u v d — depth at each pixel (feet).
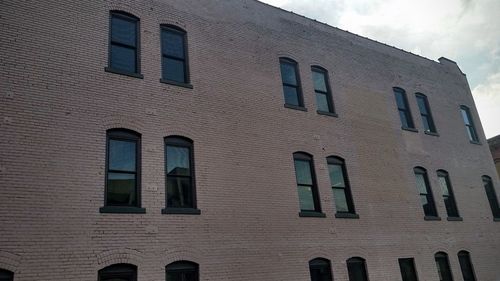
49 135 34.17
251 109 47.42
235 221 41.16
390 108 62.80
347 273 46.73
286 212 45.09
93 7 40.47
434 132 67.46
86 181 34.45
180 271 36.68
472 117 77.15
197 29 47.03
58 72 36.42
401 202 56.39
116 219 34.58
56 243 31.60
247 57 49.90
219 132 43.78
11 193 31.22
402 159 59.98
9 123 32.89
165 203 37.68
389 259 51.13
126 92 39.27
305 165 49.83
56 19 37.96
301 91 53.42
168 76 43.21
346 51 61.72
